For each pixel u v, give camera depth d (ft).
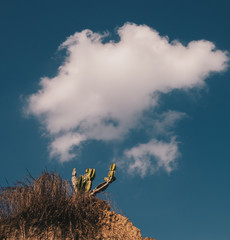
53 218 21.93
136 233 23.52
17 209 22.09
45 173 24.18
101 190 26.66
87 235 22.15
